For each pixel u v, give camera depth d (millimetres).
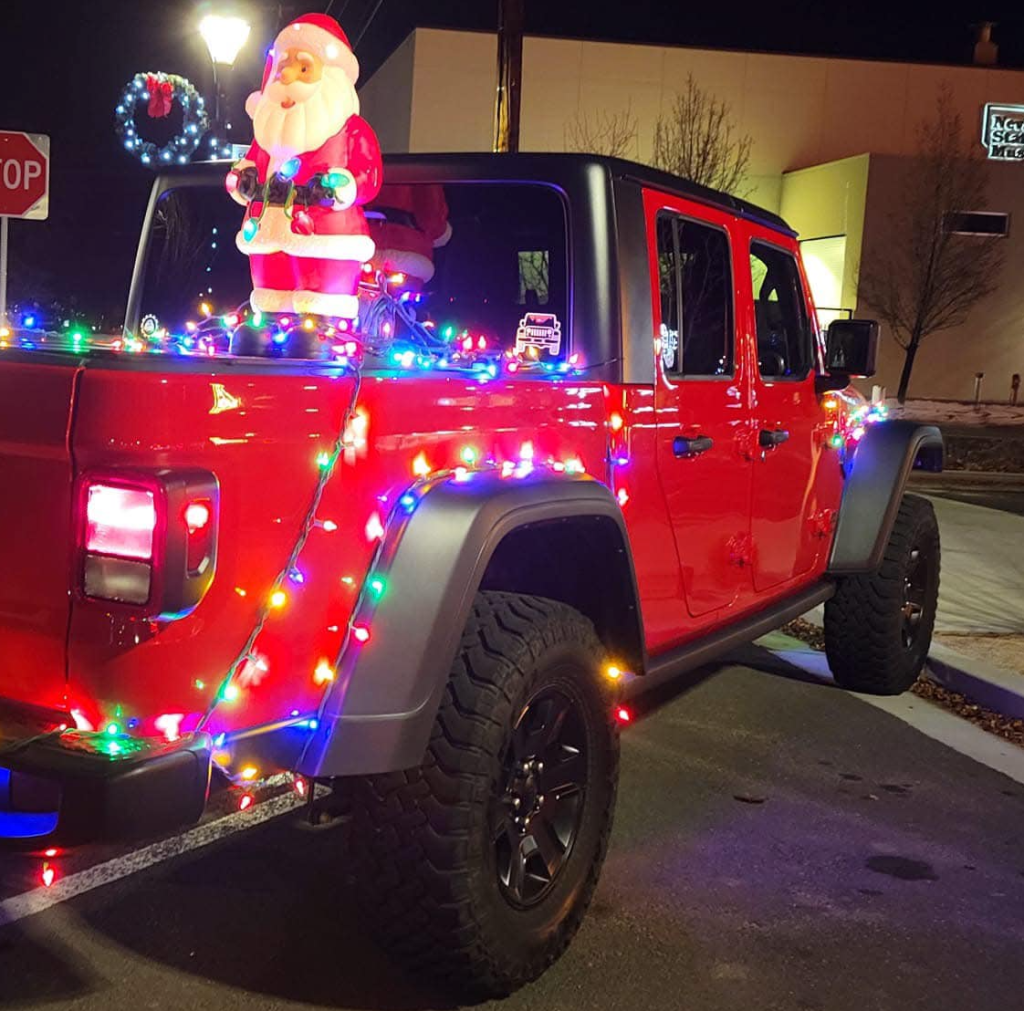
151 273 4527
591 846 3293
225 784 2580
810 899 3766
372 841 2805
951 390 33406
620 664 3646
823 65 34875
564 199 3701
